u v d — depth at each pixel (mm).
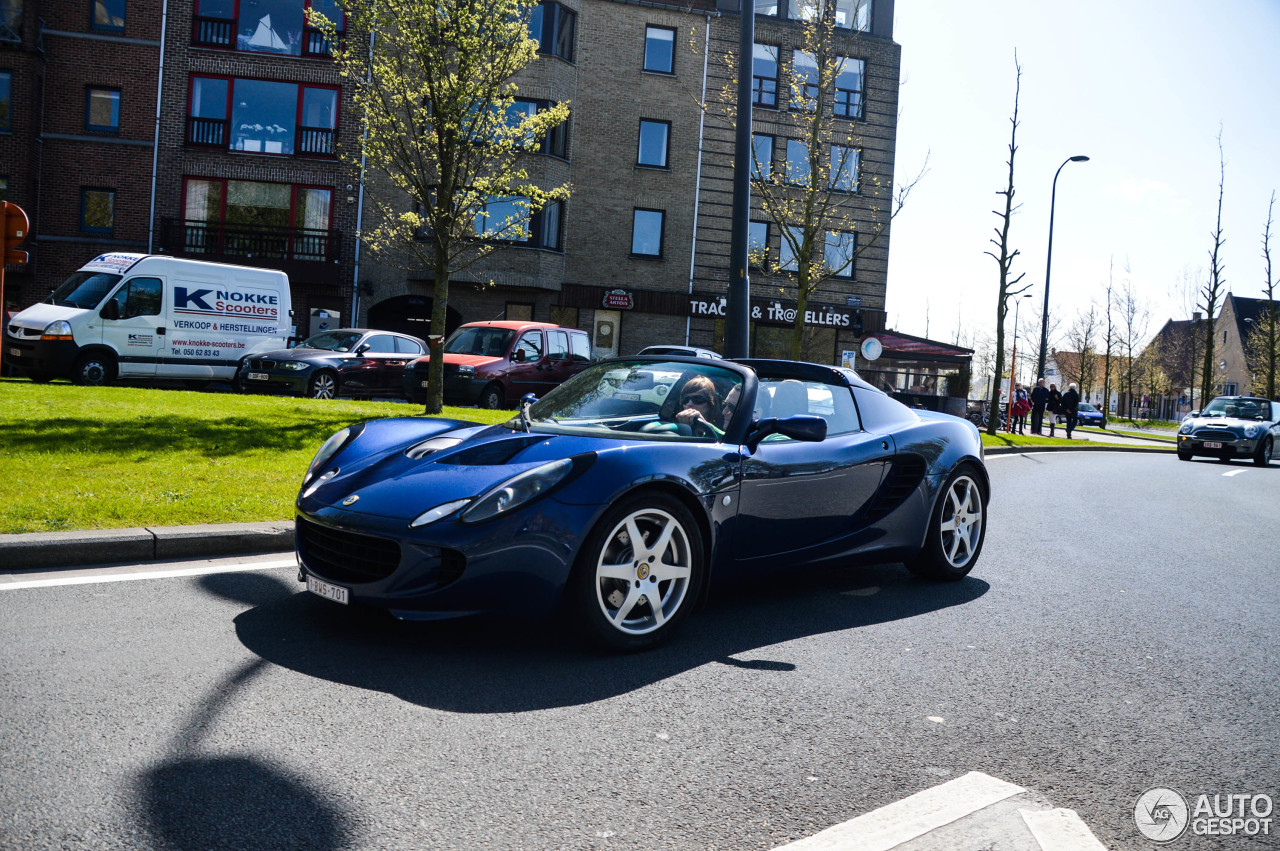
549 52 25422
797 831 2322
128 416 9484
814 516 4559
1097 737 3078
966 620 4574
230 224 25156
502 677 3383
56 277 24641
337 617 4000
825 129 20531
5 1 24016
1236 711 3395
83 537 4664
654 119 27344
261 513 5613
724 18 27594
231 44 25078
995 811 2484
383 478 3840
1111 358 61562
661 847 2211
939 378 29641
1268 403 21094
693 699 3266
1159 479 14133
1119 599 5223
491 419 12359
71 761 2496
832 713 3195
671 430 4207
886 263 29031
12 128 23781
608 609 3734
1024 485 11883
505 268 25016
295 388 15773
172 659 3352
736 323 11055
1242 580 5969
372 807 2338
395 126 12336
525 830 2262
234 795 2357
